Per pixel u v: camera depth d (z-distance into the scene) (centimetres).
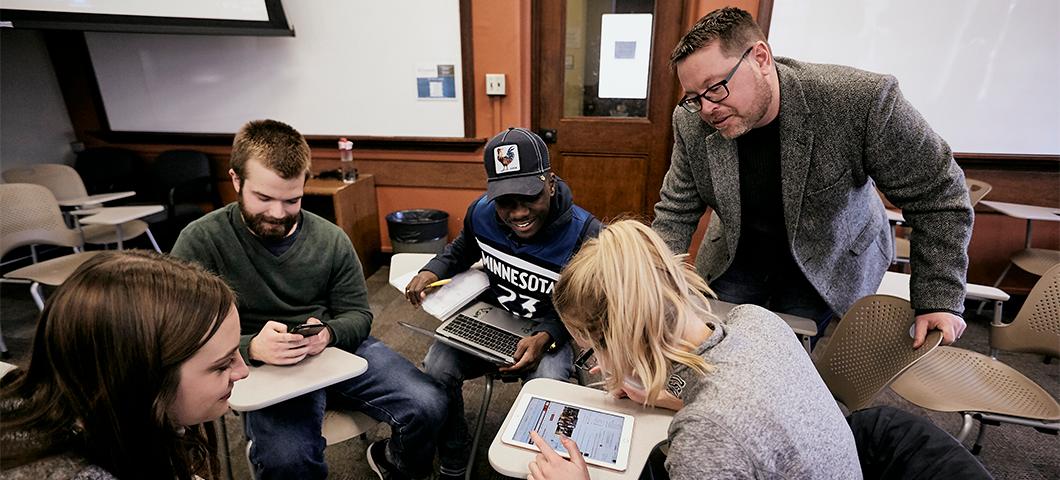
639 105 285
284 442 109
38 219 223
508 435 87
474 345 123
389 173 310
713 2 251
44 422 52
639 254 70
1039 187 251
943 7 235
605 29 273
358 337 130
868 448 83
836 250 131
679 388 74
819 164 119
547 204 125
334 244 136
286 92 299
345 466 159
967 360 152
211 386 61
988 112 246
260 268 126
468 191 308
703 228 296
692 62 108
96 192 316
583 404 95
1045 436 177
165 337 54
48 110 310
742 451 59
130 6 254
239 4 263
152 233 304
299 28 284
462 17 268
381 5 275
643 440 86
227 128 310
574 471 73
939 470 71
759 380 65
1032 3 227
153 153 324
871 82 110
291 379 99
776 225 137
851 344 125
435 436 126
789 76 116
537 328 130
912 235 117
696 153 137
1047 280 142
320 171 306
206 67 297
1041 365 221
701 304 79
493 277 145
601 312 71
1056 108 239
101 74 305
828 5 243
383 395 124
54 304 51
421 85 286
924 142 109
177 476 64
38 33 300
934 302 107
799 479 63
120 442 54
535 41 280
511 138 120
